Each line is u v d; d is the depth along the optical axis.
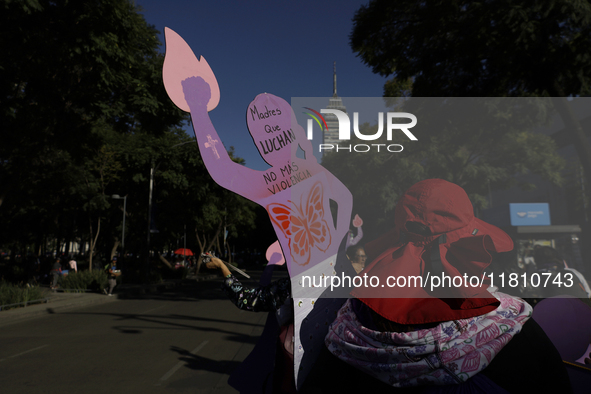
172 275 33.00
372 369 1.06
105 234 33.44
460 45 6.96
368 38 10.31
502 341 1.00
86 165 21.20
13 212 25.91
